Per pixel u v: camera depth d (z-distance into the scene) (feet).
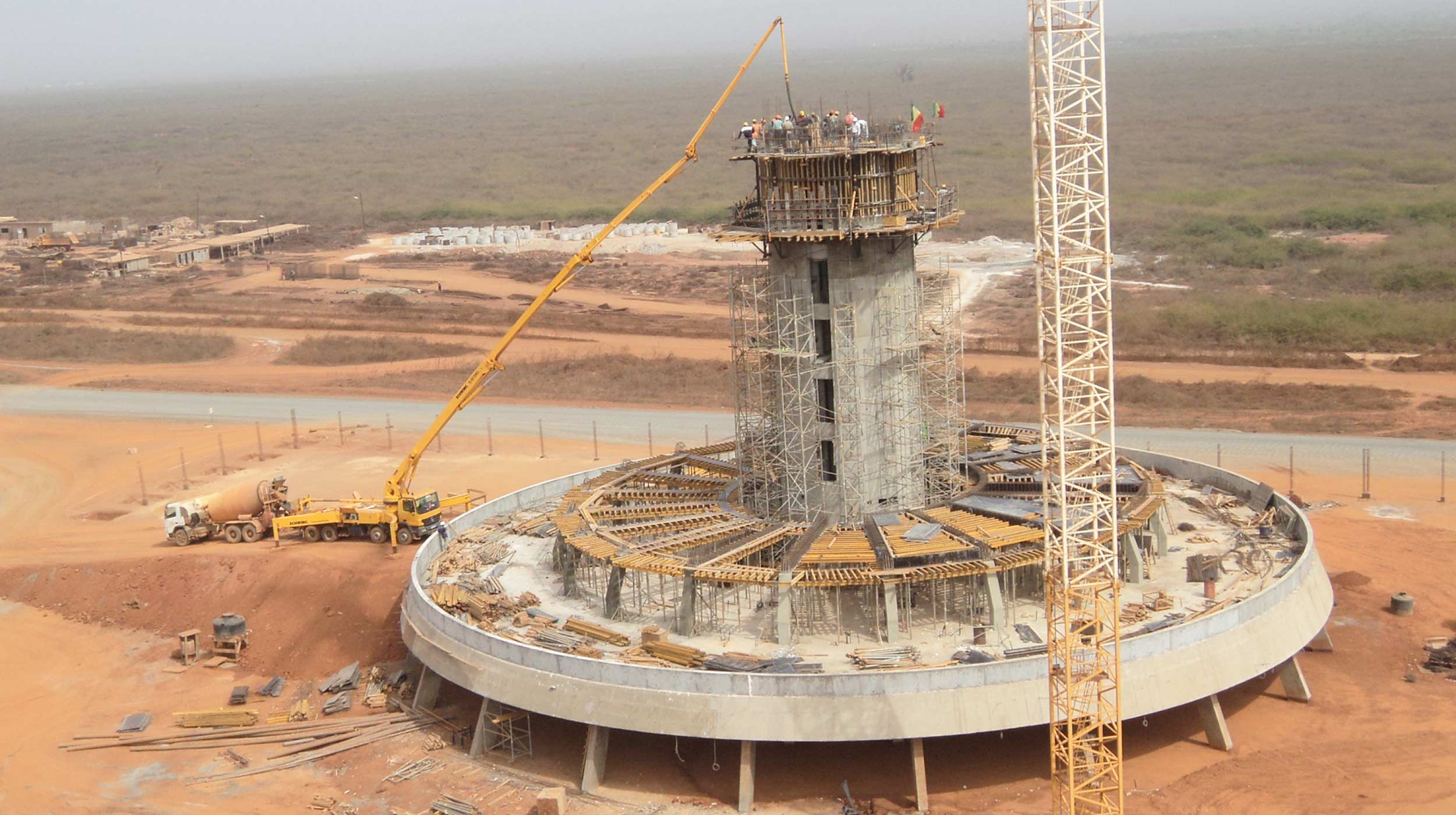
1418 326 385.91
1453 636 193.88
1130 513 187.52
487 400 375.45
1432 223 565.53
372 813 162.71
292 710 195.00
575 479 250.37
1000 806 155.02
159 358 449.89
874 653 168.45
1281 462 278.67
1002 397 340.39
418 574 204.95
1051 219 144.15
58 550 267.80
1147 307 434.30
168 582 243.40
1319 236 565.53
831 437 198.08
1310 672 185.47
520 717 174.60
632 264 585.22
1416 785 153.38
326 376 415.03
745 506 210.18
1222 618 167.12
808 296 195.11
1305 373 354.54
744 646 174.19
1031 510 191.83
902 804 156.97
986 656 163.32
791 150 192.13
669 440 322.34
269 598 233.35
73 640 229.66
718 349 423.64
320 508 273.54
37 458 340.59
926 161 331.36
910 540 181.16
